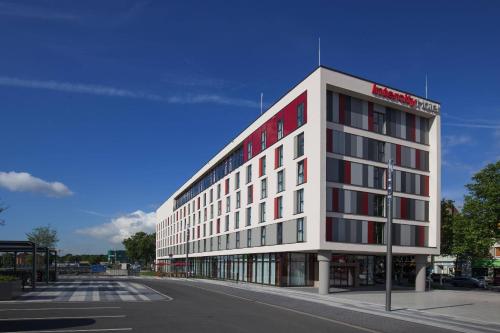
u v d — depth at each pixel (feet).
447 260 258.98
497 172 141.59
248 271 170.30
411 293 124.06
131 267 341.62
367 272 152.87
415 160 139.44
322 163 118.42
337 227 120.26
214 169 215.51
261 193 155.53
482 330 53.88
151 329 47.37
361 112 129.90
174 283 152.56
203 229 230.07
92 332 45.24
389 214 76.02
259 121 160.25
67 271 280.51
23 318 55.57
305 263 144.56
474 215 144.15
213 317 58.65
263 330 48.44
